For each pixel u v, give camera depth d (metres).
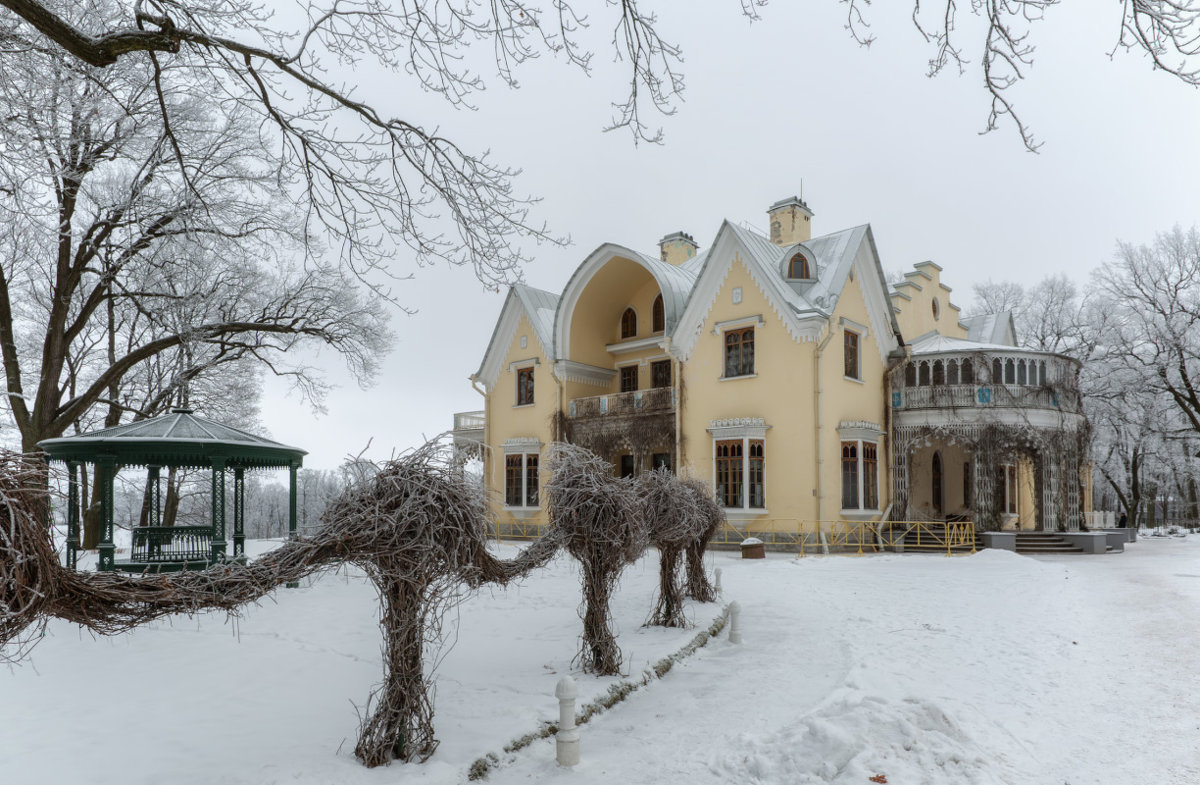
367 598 14.70
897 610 13.92
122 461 16.06
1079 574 20.33
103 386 21.42
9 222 17.22
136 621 4.92
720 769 5.95
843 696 7.22
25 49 10.55
